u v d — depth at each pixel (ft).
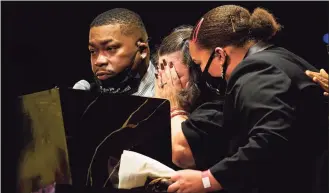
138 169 14.57
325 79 15.21
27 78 27.55
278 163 14.65
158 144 15.53
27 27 27.45
